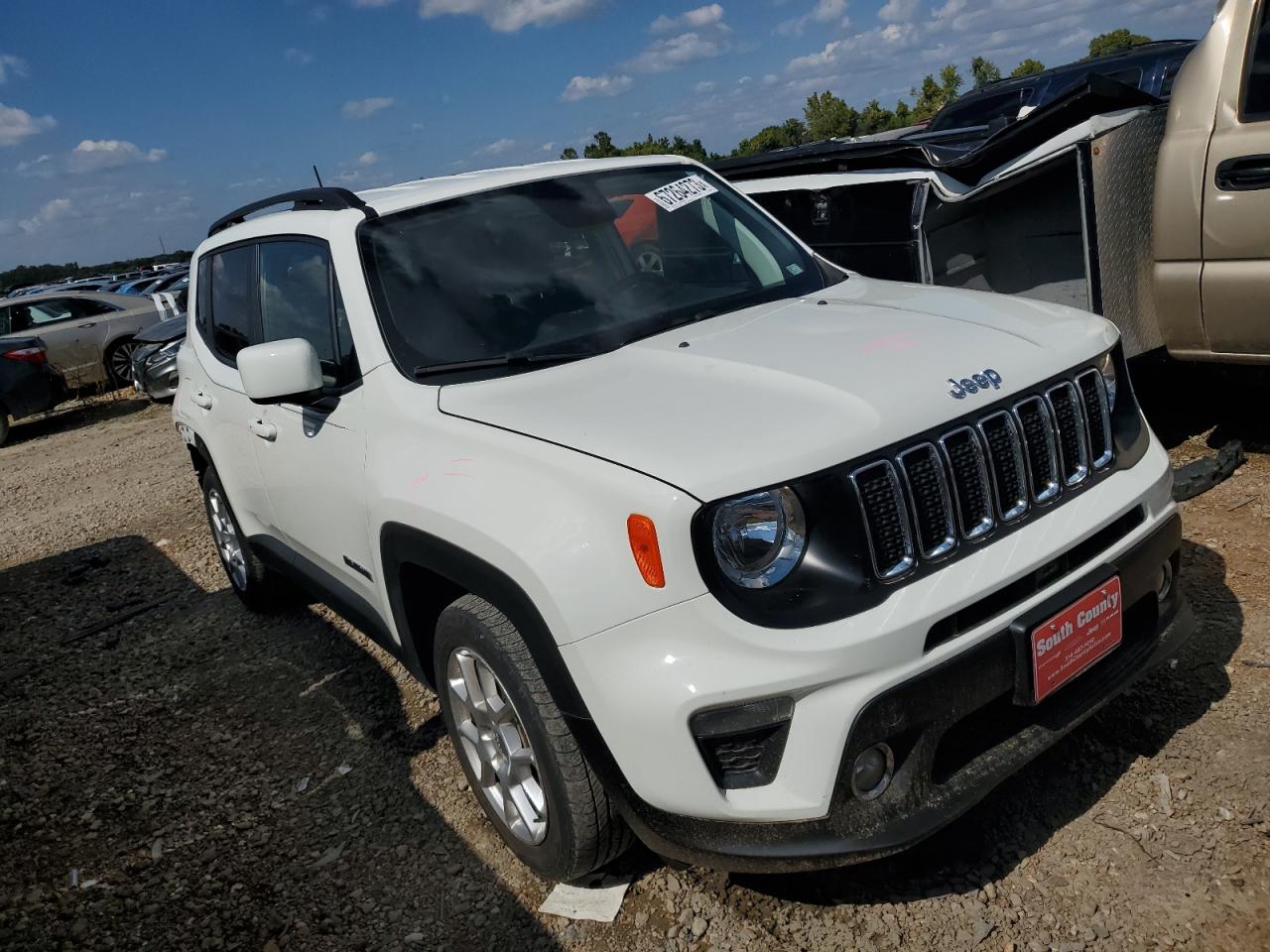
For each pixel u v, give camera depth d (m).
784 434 2.09
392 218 3.17
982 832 2.57
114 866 3.13
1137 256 4.42
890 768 2.11
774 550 2.03
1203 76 4.04
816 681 1.98
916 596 2.07
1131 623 2.62
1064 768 2.74
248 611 5.08
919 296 2.97
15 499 9.23
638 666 2.05
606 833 2.40
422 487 2.54
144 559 6.38
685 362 2.56
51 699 4.48
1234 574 3.52
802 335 2.62
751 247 3.43
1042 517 2.32
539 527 2.19
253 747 3.72
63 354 14.19
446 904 2.70
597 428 2.27
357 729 3.70
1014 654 2.17
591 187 3.40
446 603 2.91
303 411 3.26
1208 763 2.65
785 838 2.08
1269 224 3.84
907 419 2.14
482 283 3.00
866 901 2.42
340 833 3.10
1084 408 2.46
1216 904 2.23
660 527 1.99
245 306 3.89
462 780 3.25
